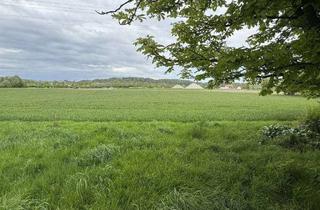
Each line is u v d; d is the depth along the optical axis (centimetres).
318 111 1293
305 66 621
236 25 654
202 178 676
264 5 552
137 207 524
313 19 570
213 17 699
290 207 559
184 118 2341
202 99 6034
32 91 8844
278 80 720
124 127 1543
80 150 921
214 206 509
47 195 565
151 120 2202
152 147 971
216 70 650
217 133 1280
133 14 634
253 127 1540
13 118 2316
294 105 4303
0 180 649
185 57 740
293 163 742
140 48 762
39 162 772
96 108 3684
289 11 613
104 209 509
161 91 10106
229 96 7431
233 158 859
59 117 2394
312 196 593
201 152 913
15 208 484
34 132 1297
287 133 1173
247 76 664
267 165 750
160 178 641
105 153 827
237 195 577
